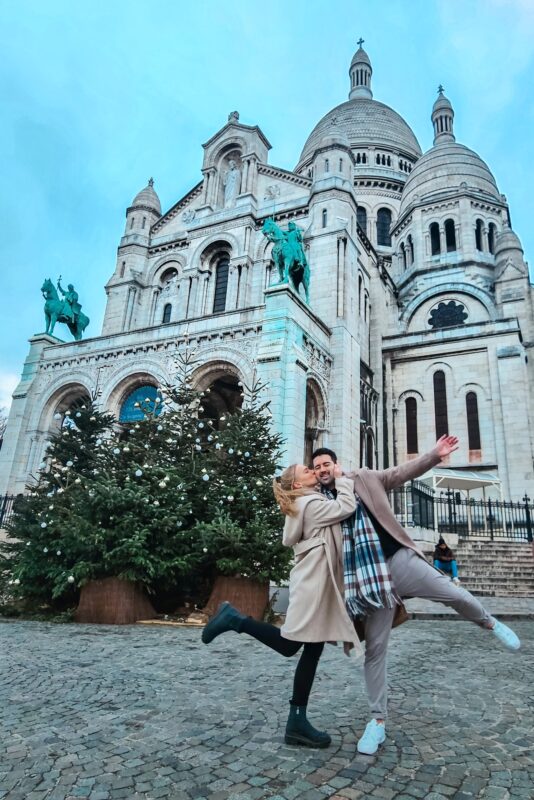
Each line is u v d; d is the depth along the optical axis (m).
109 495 11.16
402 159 55.41
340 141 29.19
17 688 5.83
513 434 27.88
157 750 4.08
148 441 13.85
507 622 12.09
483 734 4.49
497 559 19.47
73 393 26.41
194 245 31.73
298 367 20.34
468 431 29.59
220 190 33.31
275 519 12.18
